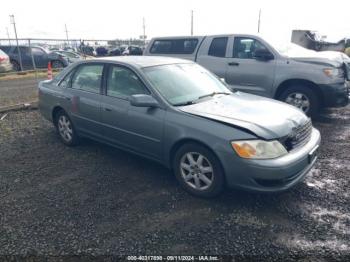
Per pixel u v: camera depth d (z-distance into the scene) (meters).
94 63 4.64
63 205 3.34
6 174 4.14
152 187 3.75
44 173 4.16
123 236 2.81
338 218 3.07
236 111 3.54
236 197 3.48
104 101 4.32
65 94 4.97
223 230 2.89
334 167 4.25
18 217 3.12
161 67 4.24
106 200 3.45
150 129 3.76
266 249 2.63
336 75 6.09
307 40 23.16
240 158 3.05
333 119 6.80
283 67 6.38
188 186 3.55
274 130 3.15
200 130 3.29
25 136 5.77
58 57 18.86
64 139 5.26
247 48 6.91
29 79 15.07
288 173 3.07
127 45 30.95
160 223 3.00
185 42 7.87
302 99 6.38
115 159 4.62
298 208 3.25
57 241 2.75
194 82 4.27
